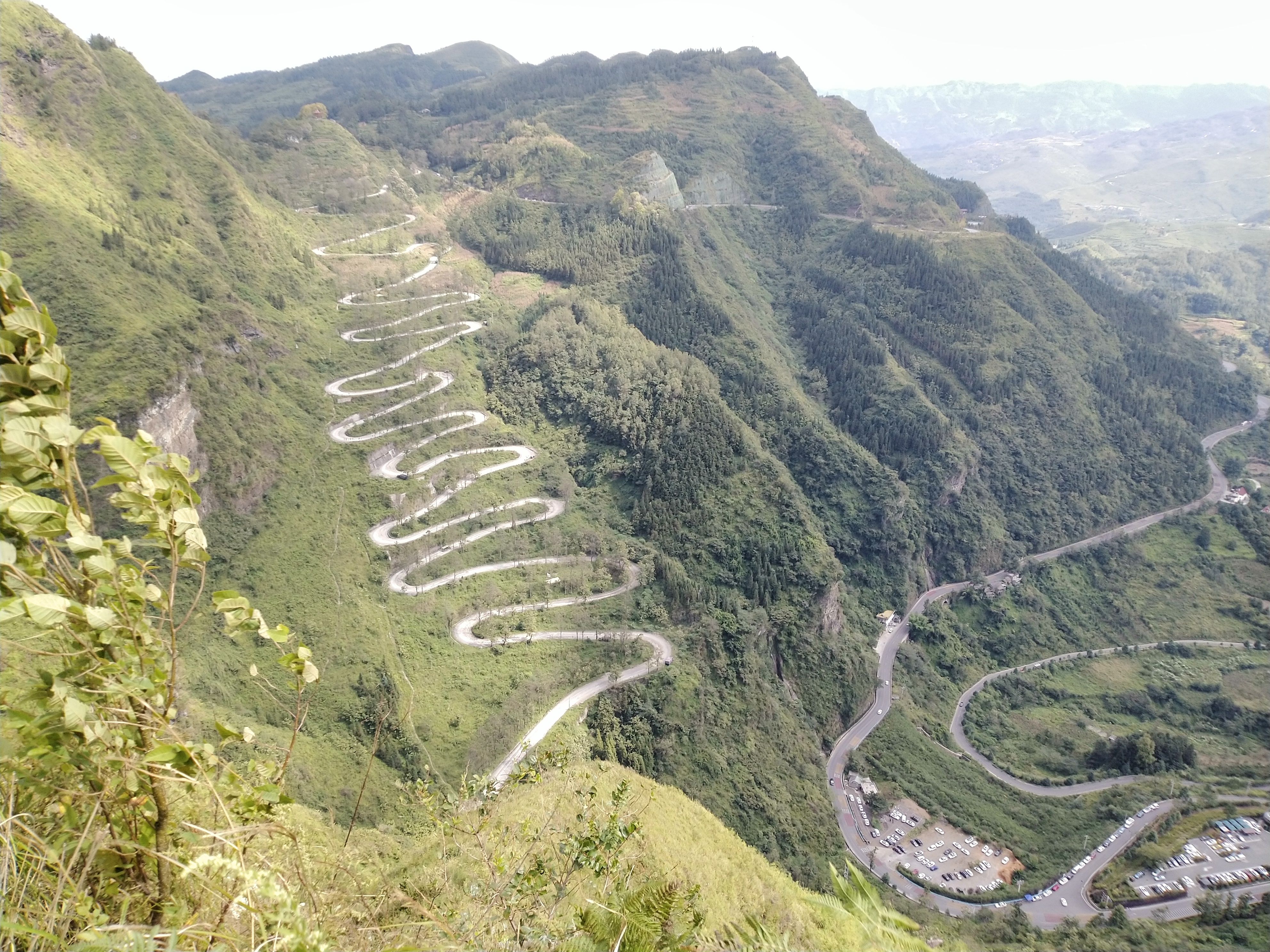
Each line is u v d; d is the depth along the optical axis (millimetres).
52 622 5156
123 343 66312
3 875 5043
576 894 9477
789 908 21156
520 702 61375
